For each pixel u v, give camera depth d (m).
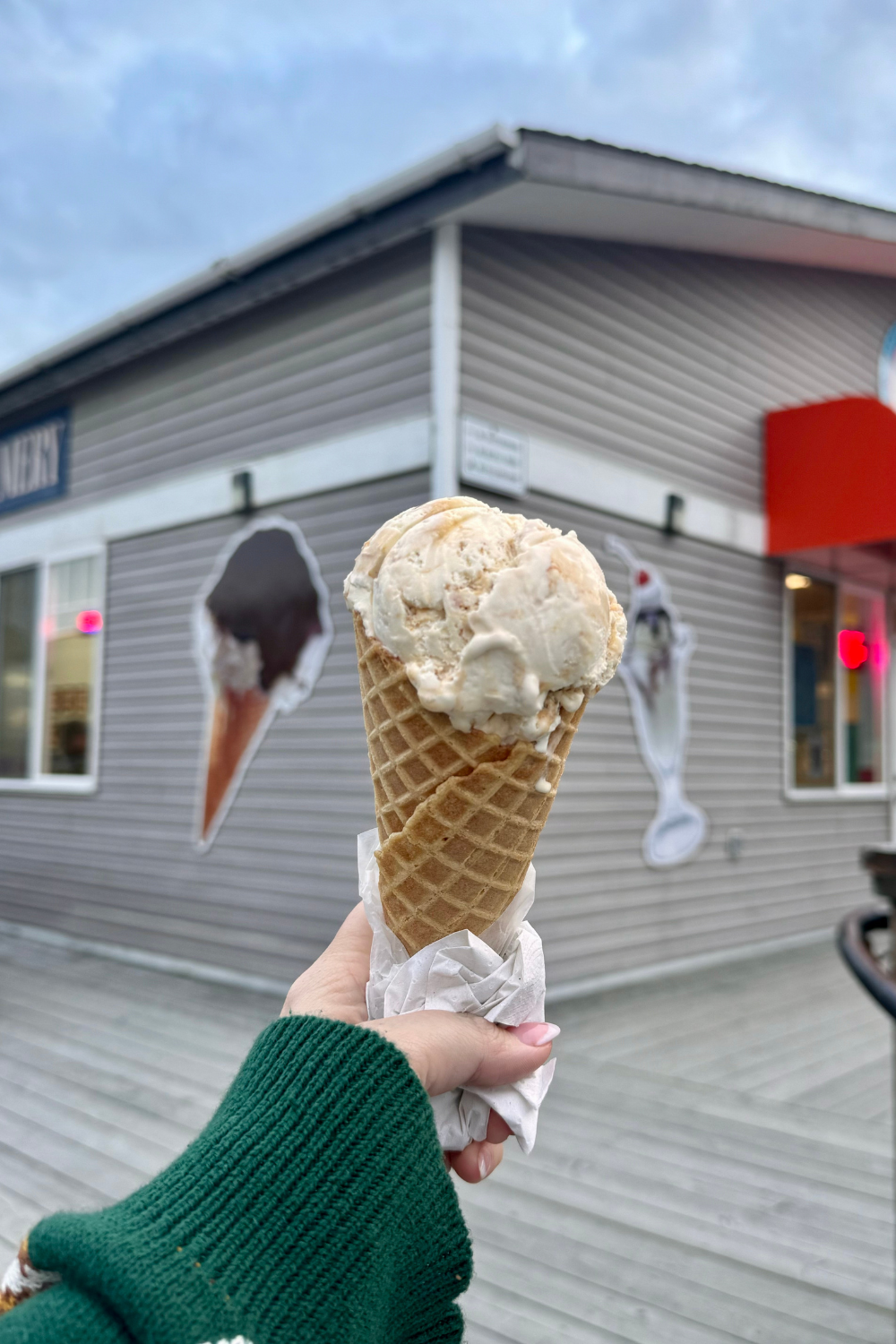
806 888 7.98
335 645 5.74
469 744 0.93
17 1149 3.64
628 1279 2.78
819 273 8.36
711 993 6.17
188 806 6.58
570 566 0.88
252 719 6.20
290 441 6.04
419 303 5.34
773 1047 5.04
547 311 5.86
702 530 7.02
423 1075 0.80
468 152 4.61
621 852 6.29
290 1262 0.57
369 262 5.62
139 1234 0.55
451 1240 0.69
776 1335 2.52
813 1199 3.29
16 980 6.29
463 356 5.29
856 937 2.19
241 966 6.11
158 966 6.63
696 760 6.96
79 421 7.72
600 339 6.25
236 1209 0.59
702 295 7.16
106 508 7.41
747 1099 4.25
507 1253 2.93
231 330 6.49
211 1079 4.41
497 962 0.97
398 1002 0.97
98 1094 4.21
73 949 7.28
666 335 6.80
